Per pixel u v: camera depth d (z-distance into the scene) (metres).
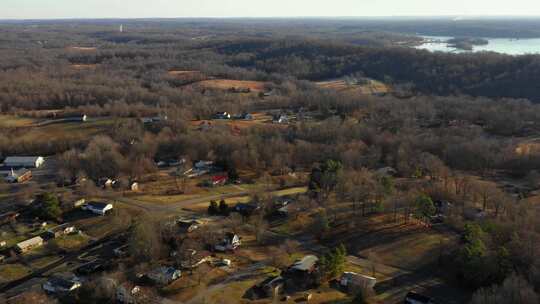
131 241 108.25
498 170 178.00
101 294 92.94
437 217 130.75
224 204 133.12
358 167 168.38
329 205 138.38
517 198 144.12
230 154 177.75
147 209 134.88
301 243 119.12
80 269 102.50
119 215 126.62
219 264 105.44
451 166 179.50
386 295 98.38
